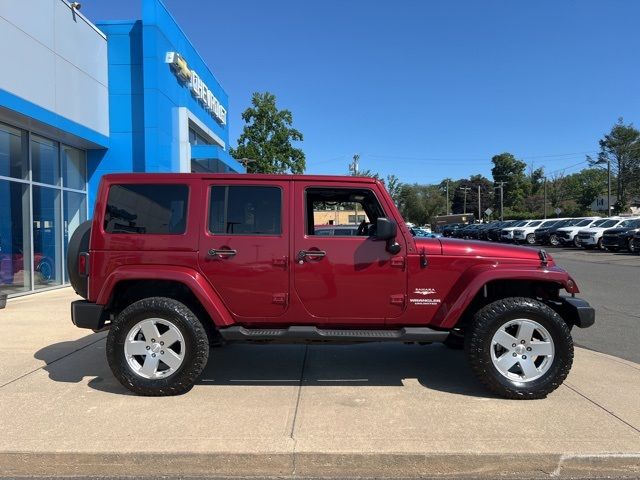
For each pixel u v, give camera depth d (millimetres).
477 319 4586
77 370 5422
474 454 3445
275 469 3467
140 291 5012
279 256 4699
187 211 4758
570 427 3908
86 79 12914
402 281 4723
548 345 4551
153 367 4625
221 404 4430
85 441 3652
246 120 35375
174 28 15891
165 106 14953
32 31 10562
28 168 11625
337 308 4738
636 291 11930
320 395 4680
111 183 4840
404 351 6293
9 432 3820
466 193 117500
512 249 4867
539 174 109875
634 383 5004
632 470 3422
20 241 11391
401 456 3447
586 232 27750
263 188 4805
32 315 8508
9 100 9758
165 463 3471
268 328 4844
